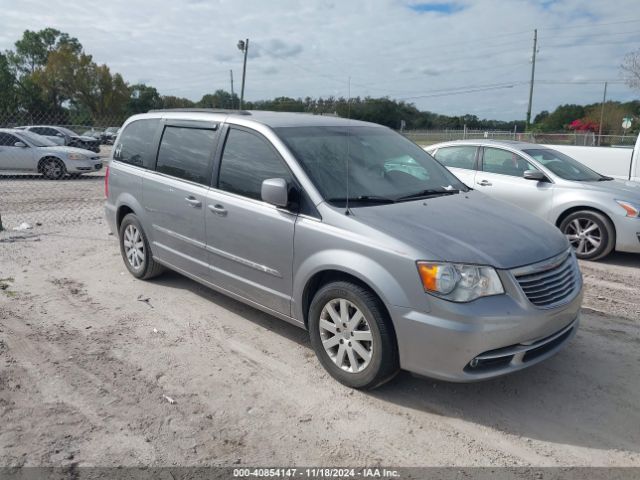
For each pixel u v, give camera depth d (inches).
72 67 2370.8
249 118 183.6
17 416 135.1
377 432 130.9
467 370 131.1
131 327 189.2
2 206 431.2
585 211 288.5
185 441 126.4
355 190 161.0
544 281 139.6
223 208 179.5
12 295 217.9
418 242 135.4
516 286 133.0
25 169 636.7
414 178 181.9
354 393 147.6
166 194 207.0
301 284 155.9
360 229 143.0
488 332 127.9
